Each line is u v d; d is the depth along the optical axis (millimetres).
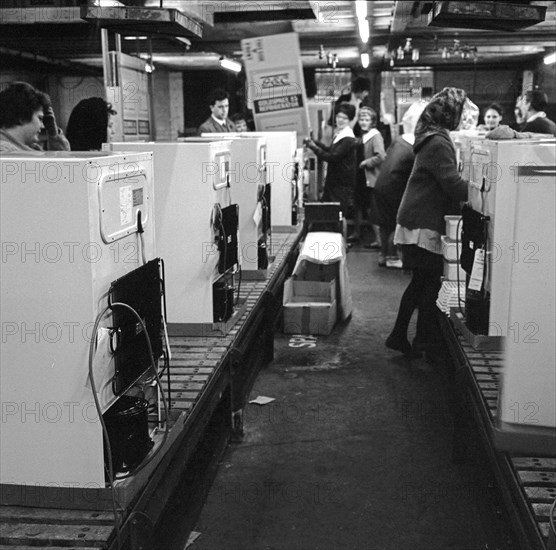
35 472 1826
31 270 1736
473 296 3031
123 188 1913
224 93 6852
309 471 3312
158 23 3346
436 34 8211
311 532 2783
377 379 4547
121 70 5660
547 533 1653
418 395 4270
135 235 2023
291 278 5602
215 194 3312
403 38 8672
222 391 3123
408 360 4918
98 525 1760
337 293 5824
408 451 3516
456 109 4273
